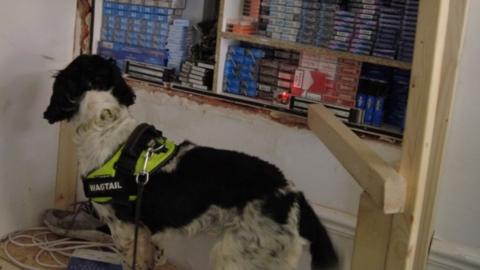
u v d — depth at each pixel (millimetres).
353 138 989
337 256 1375
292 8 1667
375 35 1549
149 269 1505
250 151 1741
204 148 1424
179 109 1840
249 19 1779
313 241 1342
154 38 1903
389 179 817
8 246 1848
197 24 1906
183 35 1867
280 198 1321
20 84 1768
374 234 940
